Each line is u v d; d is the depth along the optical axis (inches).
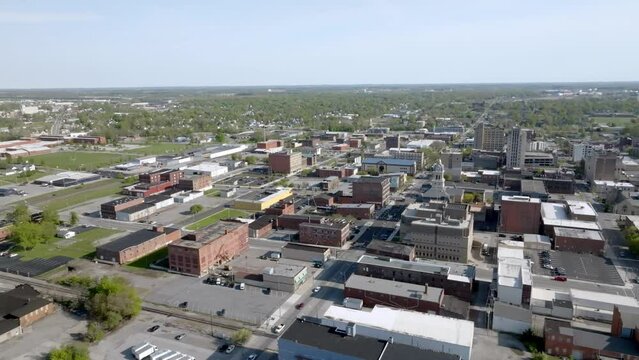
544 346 4603.8
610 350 4375.0
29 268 6678.2
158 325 5123.0
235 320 5221.5
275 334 4918.8
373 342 4175.7
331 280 6254.9
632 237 7327.8
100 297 5221.5
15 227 7618.1
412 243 6973.4
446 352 4284.0
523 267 5900.6
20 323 5024.6
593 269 6535.4
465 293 5556.1
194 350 4653.1
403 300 5300.2
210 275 6407.5
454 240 6712.6
